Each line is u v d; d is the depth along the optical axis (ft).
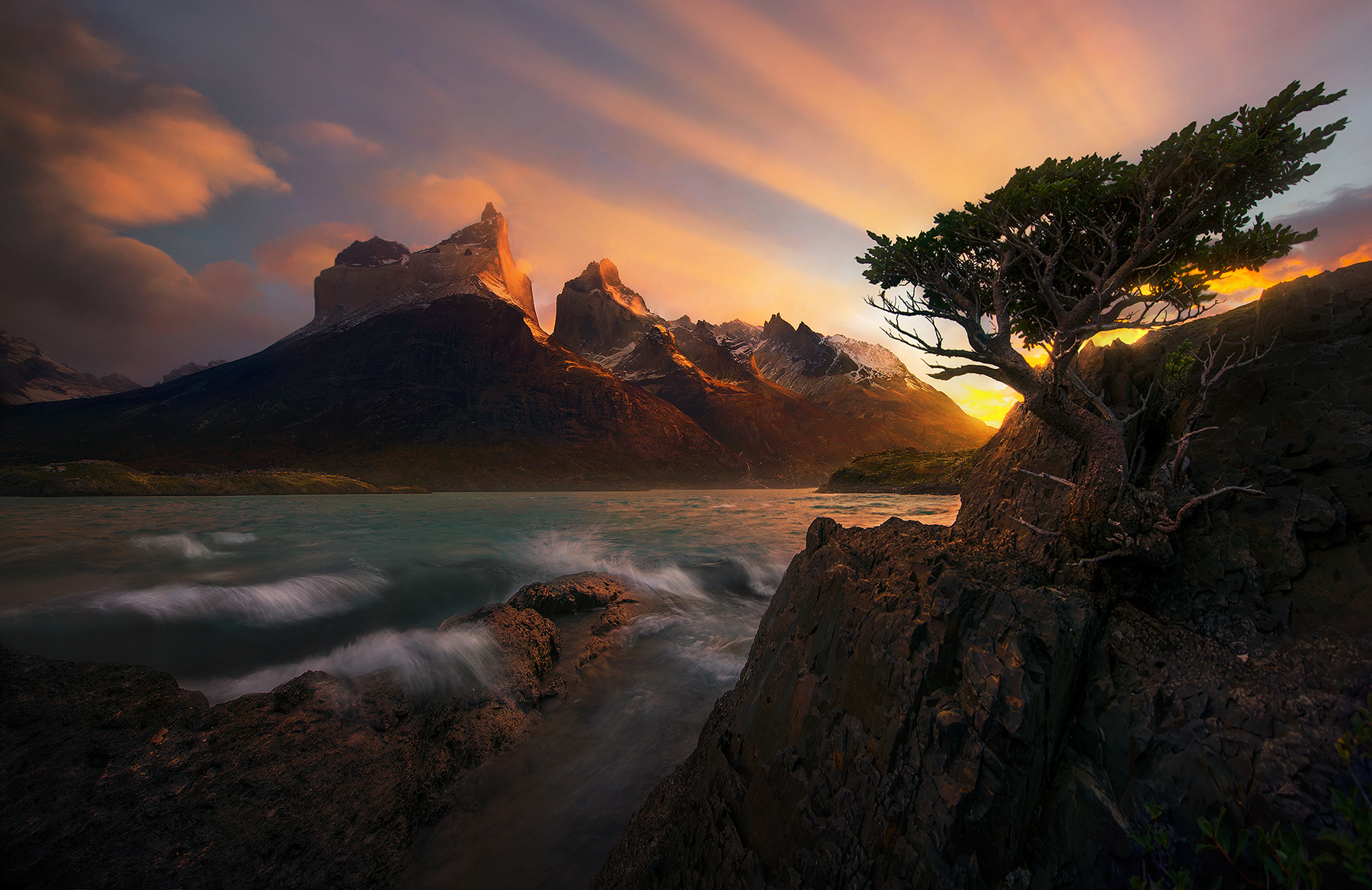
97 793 15.65
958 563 13.53
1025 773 9.25
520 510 176.14
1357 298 13.84
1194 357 16.03
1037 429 18.31
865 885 9.29
